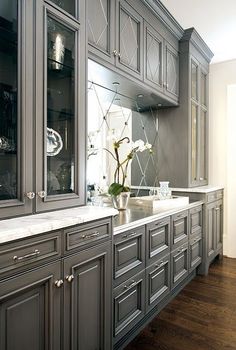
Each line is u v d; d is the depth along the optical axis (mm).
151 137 3281
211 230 3291
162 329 2037
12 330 997
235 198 3658
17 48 1178
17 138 1178
